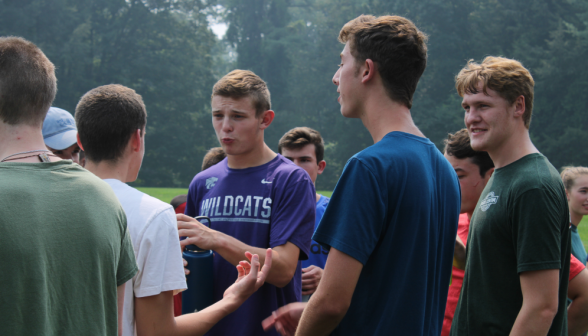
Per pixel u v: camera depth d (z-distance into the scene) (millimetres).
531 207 1829
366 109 1741
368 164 1550
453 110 42062
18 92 1386
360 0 51344
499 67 2018
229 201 2602
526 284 1820
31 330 1232
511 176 1961
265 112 2635
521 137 2025
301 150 3586
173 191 28969
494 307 1963
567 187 3588
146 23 53125
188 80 53812
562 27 39625
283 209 2490
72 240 1330
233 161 2682
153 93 51812
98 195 1432
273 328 2420
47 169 1382
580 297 2270
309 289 2879
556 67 38281
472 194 2670
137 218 1771
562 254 1938
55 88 1479
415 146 1665
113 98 1891
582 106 38250
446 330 2645
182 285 1804
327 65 52156
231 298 1984
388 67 1675
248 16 59375
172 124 51750
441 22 44219
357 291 1594
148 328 1742
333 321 1515
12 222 1255
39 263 1264
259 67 58000
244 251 2316
